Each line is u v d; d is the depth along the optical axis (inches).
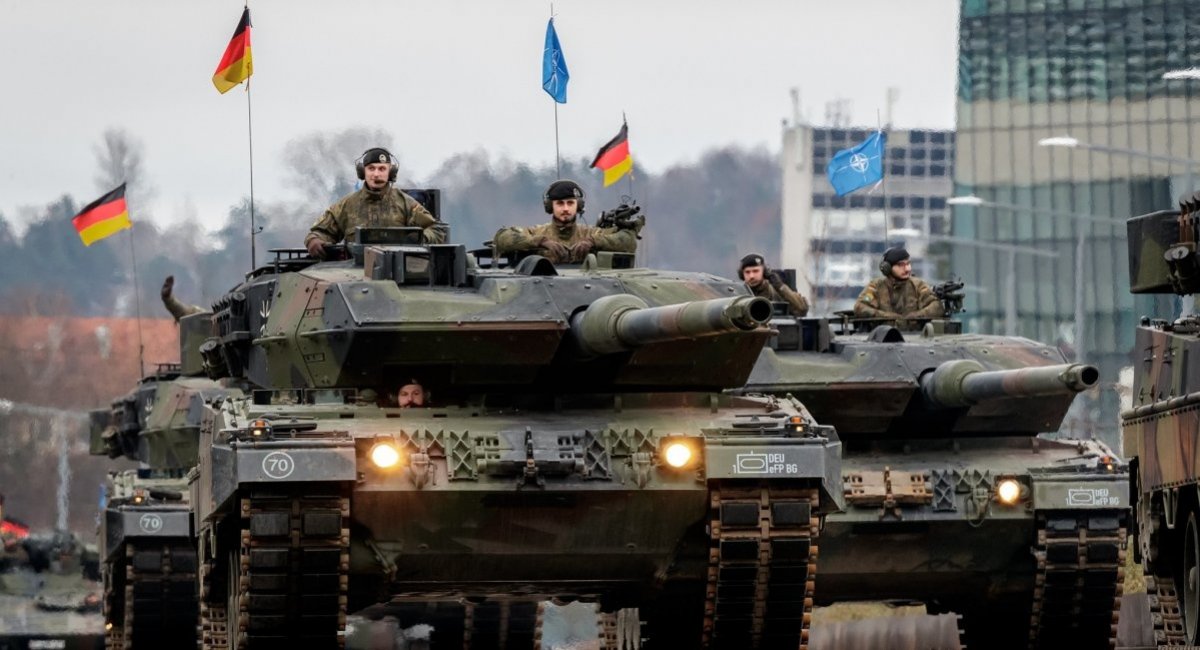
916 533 2947.8
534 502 2486.5
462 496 2459.4
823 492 2549.2
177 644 3612.2
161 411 4084.6
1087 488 2893.7
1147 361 2930.6
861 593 3038.9
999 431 3142.2
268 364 2871.6
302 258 3006.9
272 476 2395.4
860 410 3095.5
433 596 2679.6
